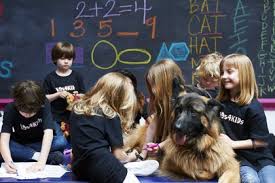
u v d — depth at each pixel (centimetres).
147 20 448
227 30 444
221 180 254
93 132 269
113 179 260
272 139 315
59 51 406
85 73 456
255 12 439
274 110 441
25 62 459
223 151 265
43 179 278
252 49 443
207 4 443
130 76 349
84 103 281
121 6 448
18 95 304
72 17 453
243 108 282
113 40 453
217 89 347
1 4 453
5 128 315
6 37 457
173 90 290
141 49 452
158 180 274
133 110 305
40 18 454
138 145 315
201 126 261
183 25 447
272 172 267
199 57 448
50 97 393
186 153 268
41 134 330
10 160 300
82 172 273
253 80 284
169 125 285
